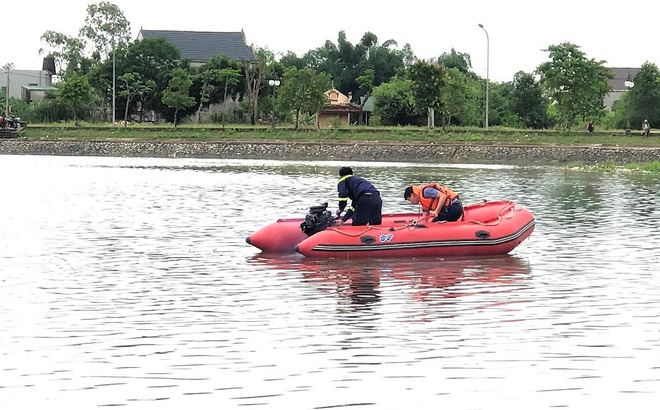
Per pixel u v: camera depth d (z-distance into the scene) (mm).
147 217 25031
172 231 22156
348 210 18922
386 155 61031
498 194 33312
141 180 38688
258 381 9961
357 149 61562
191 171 45188
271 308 13516
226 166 49906
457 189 35562
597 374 10188
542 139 65062
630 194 33562
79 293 14602
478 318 12828
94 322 12594
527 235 19156
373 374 10195
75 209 27047
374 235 18203
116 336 11820
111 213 26000
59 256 18328
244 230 22344
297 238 18844
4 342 11523
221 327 12305
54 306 13617
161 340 11617
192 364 10578
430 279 15953
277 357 10852
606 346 11305
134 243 20156
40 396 9492
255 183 37094
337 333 11961
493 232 18531
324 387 9758
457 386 9781
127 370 10359
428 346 11312
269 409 9109
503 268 17094
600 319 12758
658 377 10070
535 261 17922
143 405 9227
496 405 9219
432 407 9164
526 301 14016
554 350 11125
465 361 10680
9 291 14742
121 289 14953
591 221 24703
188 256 18406
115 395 9523
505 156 60094
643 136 67062
